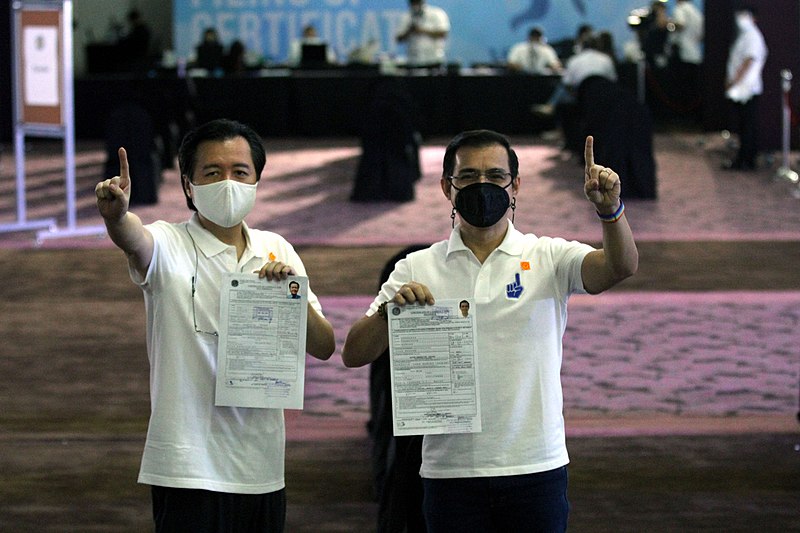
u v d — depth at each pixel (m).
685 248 10.69
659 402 6.84
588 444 6.19
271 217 12.27
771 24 17.55
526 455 3.32
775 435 6.34
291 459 6.03
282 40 24.64
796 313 8.49
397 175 13.23
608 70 16.81
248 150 3.38
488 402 3.32
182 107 18.06
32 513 5.36
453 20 24.47
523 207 12.69
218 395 3.31
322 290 9.18
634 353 7.66
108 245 10.98
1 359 7.67
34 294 9.23
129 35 22.53
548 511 3.34
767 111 17.69
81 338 8.13
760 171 15.49
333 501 5.53
